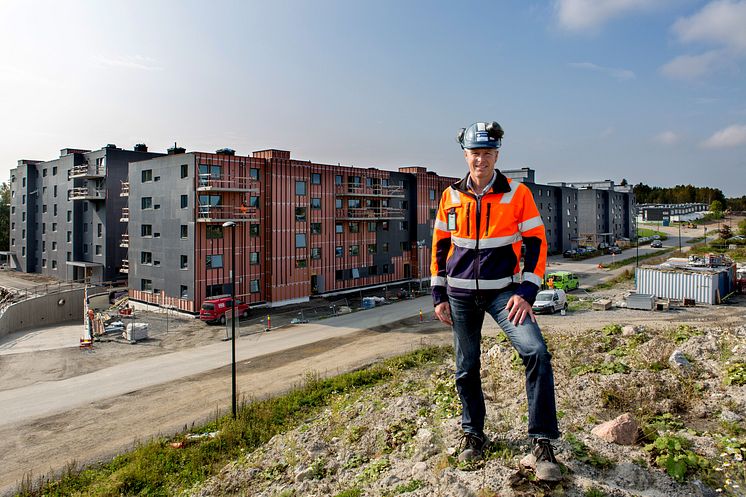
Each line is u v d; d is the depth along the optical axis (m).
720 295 38.03
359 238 51.53
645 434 5.28
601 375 8.59
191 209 37.62
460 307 4.14
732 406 6.43
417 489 4.84
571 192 93.50
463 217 3.97
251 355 26.97
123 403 19.95
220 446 14.18
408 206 57.66
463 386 4.68
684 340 11.47
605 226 101.38
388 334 31.25
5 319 37.25
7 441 16.50
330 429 10.31
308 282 45.22
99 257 52.97
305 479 7.30
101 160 52.16
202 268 37.88
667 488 4.17
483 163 3.77
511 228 3.83
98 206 52.81
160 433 16.66
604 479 4.27
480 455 4.72
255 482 8.63
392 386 15.91
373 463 6.56
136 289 43.28
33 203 64.88
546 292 34.91
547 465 3.94
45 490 12.92
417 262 57.62
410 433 7.30
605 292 45.03
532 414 3.92
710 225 136.38
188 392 21.05
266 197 41.97
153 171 41.28
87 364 26.11
